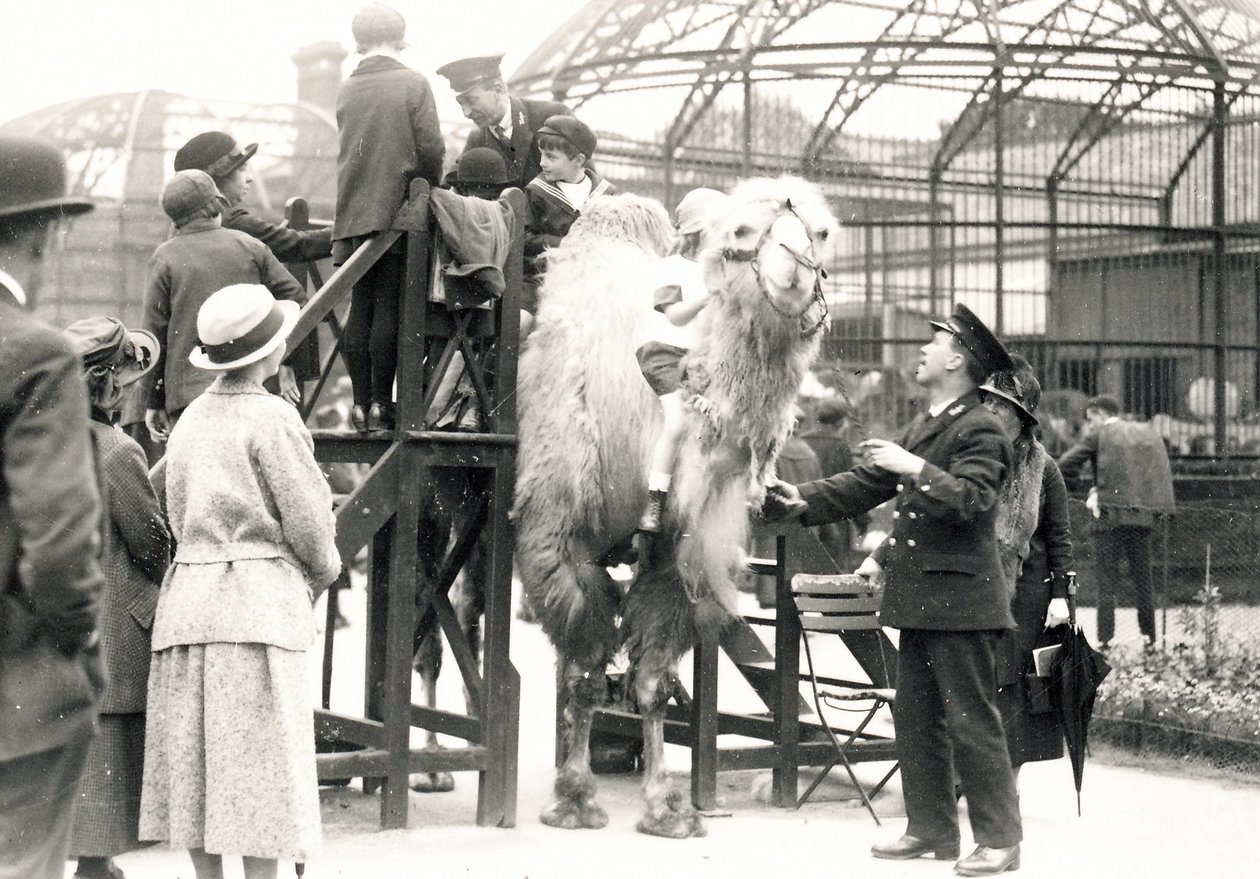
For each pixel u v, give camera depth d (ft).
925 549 18.31
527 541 20.21
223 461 14.47
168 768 14.49
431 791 23.20
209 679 14.08
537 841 19.49
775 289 17.85
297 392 22.63
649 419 19.67
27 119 46.19
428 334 20.84
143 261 35.37
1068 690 20.29
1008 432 21.06
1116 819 21.53
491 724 20.33
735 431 18.78
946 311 51.67
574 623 20.16
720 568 19.43
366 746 20.16
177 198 20.89
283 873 17.37
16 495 9.66
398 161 19.84
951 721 18.21
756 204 18.31
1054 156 53.62
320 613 48.78
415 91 19.95
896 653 24.20
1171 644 33.68
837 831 20.70
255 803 13.91
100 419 15.46
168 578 14.62
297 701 14.25
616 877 17.42
